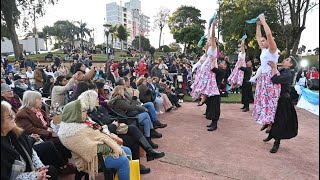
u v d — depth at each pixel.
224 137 5.53
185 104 9.45
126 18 93.00
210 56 5.78
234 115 7.57
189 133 5.80
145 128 4.79
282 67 4.62
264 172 3.90
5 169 2.24
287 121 4.54
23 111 3.51
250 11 19.30
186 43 45.62
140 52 47.59
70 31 60.00
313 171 3.93
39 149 3.22
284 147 4.93
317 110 7.71
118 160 3.04
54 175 2.89
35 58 26.86
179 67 13.43
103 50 42.22
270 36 4.46
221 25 23.81
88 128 3.08
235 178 3.72
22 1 24.28
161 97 7.96
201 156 4.49
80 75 5.16
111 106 4.87
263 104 4.71
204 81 5.86
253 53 20.02
